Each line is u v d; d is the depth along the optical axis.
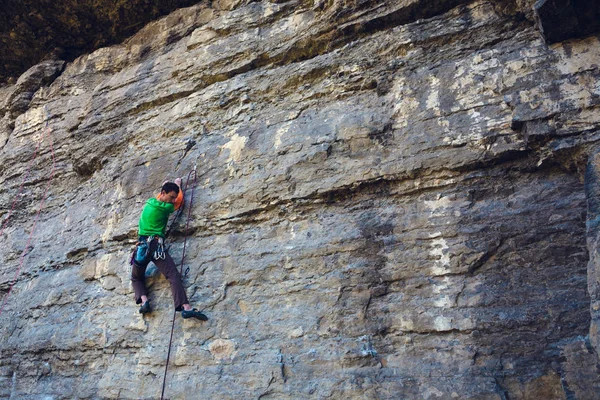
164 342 5.46
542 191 4.75
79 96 8.93
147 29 8.85
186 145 6.80
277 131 6.25
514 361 4.23
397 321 4.71
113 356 5.73
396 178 5.28
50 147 8.68
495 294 4.50
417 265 4.87
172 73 7.62
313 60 6.59
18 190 8.63
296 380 4.77
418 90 5.66
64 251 7.16
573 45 5.03
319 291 5.10
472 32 5.74
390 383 4.47
